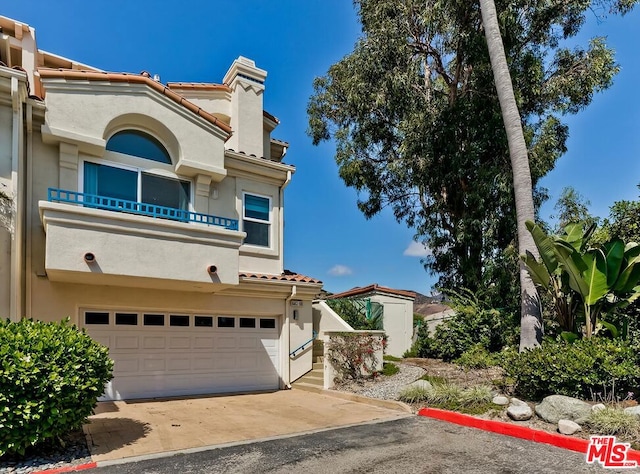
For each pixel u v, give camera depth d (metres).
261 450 6.58
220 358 12.22
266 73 15.44
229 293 12.45
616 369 7.66
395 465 5.83
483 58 15.67
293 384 13.17
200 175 11.97
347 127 21.00
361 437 7.29
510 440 7.01
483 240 16.09
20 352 5.76
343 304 17.66
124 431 7.66
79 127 9.97
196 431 7.73
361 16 17.91
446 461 5.98
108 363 6.77
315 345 15.03
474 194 15.71
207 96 15.18
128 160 10.99
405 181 19.39
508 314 14.66
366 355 12.65
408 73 16.47
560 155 17.67
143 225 9.52
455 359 13.92
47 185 9.77
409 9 16.38
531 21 16.12
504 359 10.04
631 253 9.03
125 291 10.74
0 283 8.59
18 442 5.68
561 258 9.24
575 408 7.21
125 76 10.71
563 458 6.04
